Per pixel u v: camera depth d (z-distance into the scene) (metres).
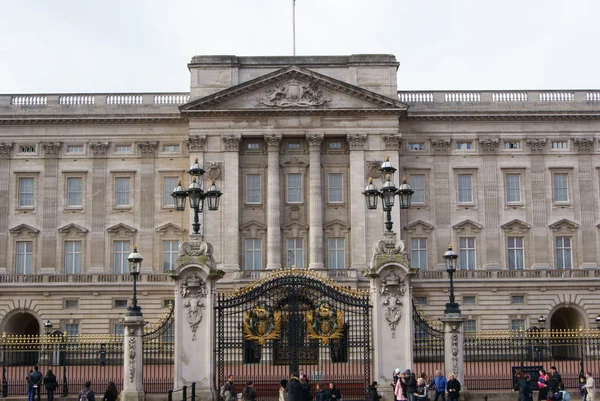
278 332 38.91
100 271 77.31
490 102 79.19
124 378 38.03
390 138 76.06
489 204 78.44
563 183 79.19
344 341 40.50
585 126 79.31
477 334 48.97
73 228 77.81
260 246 76.50
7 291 76.25
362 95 75.94
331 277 72.81
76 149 79.06
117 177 78.81
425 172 78.75
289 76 76.12
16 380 48.38
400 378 35.06
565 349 62.88
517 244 78.38
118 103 79.06
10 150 78.62
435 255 77.69
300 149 77.50
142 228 77.81
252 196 77.25
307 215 76.75
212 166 75.88
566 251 78.38
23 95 78.88
